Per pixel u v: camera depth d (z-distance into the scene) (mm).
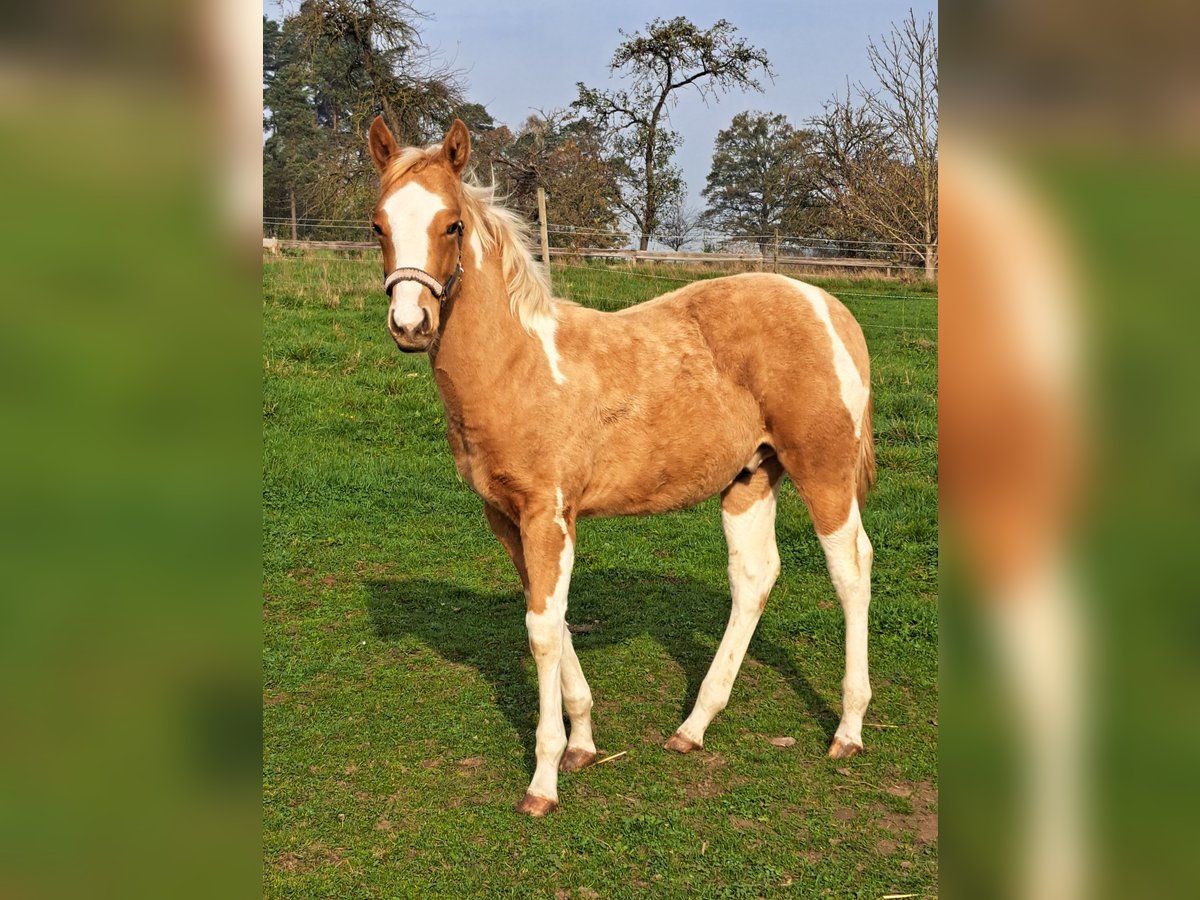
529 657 4445
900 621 4715
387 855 2936
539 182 21297
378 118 3203
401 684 4152
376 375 9656
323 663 4348
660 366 3539
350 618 4883
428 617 4910
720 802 3246
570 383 3355
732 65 30141
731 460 3641
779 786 3350
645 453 3512
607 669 4363
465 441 3359
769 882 2791
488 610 5023
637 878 2822
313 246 18281
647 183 30828
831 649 4527
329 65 23453
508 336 3270
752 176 45375
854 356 3602
